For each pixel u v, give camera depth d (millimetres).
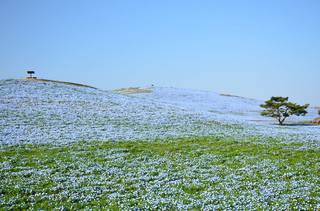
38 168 22781
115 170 22734
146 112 52781
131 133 36812
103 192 18406
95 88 81500
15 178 20312
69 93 64312
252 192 18656
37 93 60688
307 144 33031
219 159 26438
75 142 31375
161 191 18750
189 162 25406
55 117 44094
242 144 32406
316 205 16719
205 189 19312
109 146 30219
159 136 35594
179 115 52156
